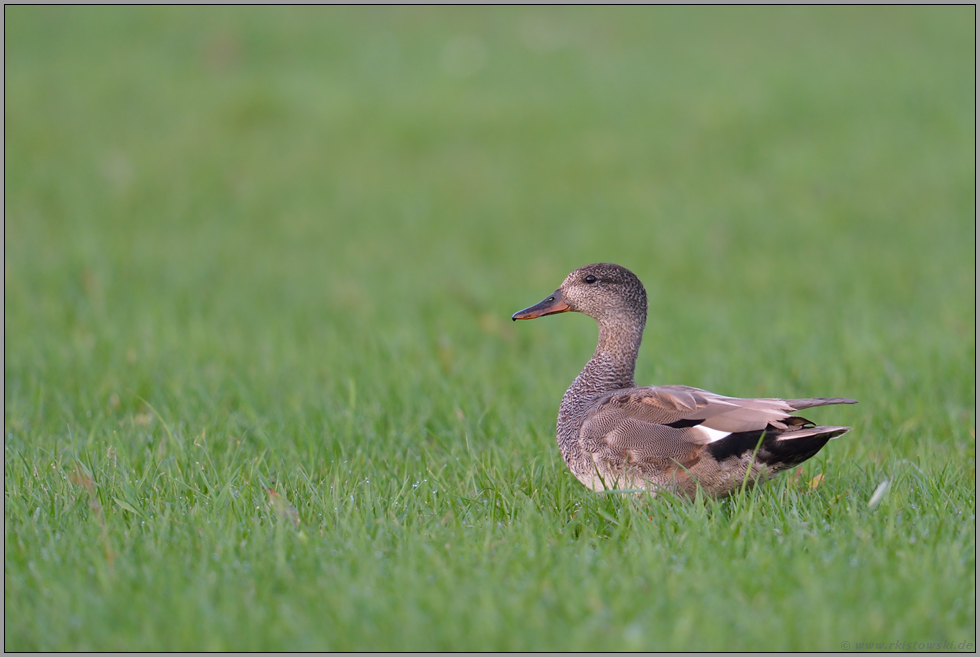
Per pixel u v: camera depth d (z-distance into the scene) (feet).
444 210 74.08
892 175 74.90
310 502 23.94
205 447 26.99
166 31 113.29
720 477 22.89
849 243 62.95
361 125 90.38
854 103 89.61
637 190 75.72
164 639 17.52
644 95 94.58
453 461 26.99
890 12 122.42
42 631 17.83
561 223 70.38
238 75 102.06
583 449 24.61
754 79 97.30
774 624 17.58
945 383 34.50
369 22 120.37
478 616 17.71
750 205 71.00
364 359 38.73
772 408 22.30
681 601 18.47
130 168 80.74
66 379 35.50
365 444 28.60
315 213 73.72
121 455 26.76
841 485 25.11
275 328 45.19
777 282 55.62
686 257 60.95
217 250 64.39
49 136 86.02
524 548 20.84
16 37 108.58
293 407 32.07
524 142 86.28
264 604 18.76
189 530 21.89
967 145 79.56
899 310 48.49
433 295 53.72
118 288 52.90
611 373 26.73
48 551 21.12
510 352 41.81
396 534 22.07
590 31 117.39
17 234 65.62
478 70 103.71
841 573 19.20
